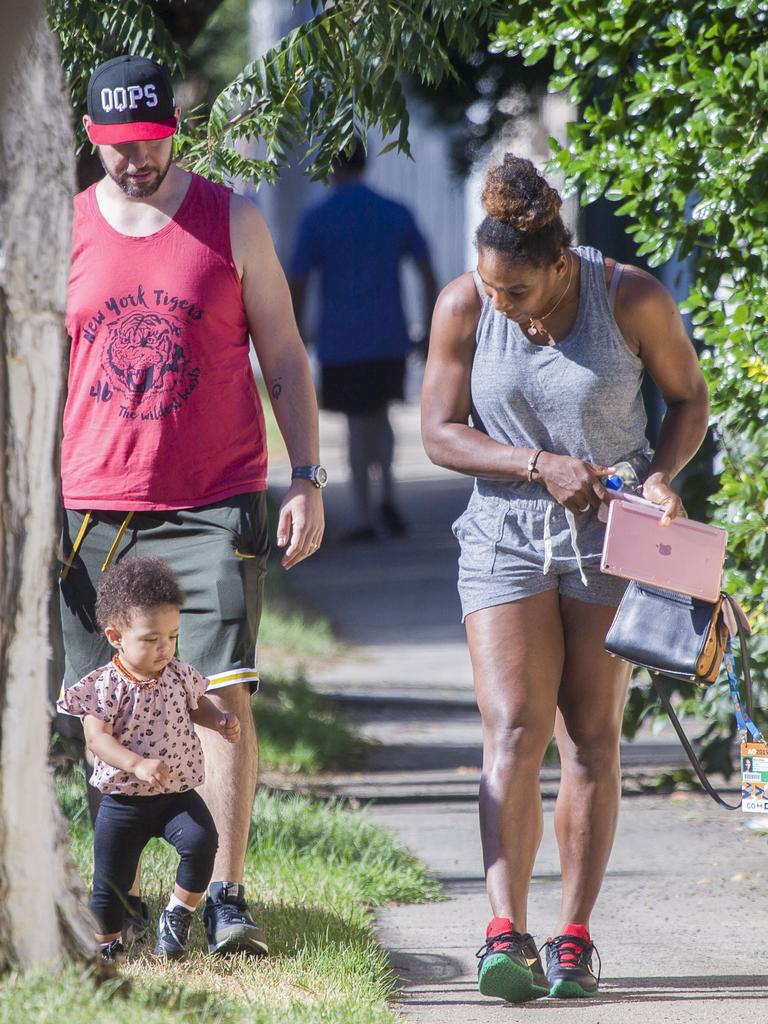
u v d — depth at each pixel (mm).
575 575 15750
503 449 15555
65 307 12531
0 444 11953
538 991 15062
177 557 16438
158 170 16125
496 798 15414
